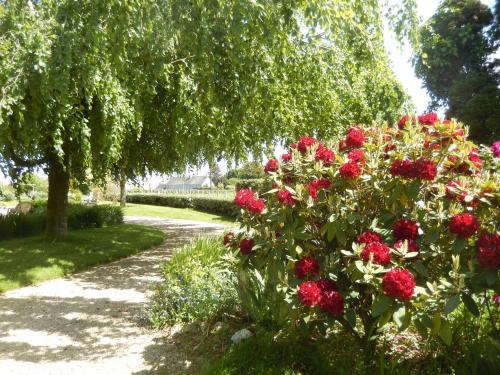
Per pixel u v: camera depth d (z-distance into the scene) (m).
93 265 8.02
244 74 4.98
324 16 4.60
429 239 2.47
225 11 4.34
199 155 11.30
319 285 2.50
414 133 2.79
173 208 27.03
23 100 5.52
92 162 8.42
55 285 6.45
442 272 2.58
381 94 7.75
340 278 2.79
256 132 7.60
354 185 2.79
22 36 4.80
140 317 4.74
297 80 6.52
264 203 3.24
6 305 5.33
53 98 5.45
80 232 12.00
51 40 4.87
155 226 16.31
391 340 3.27
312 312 2.53
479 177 2.69
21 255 8.27
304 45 5.93
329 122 7.98
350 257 2.68
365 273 2.30
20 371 3.39
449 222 2.50
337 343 3.16
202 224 17.31
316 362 2.84
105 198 26.58
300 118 7.54
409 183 2.63
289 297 2.71
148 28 4.59
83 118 6.77
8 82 4.75
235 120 5.38
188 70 6.66
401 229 2.50
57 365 3.51
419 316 2.25
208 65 4.77
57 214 10.14
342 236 2.69
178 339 4.01
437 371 2.64
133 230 13.16
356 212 2.80
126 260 8.64
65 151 8.30
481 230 2.55
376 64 5.85
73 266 7.56
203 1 4.46
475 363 2.32
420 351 3.05
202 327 4.09
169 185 61.75
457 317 2.95
